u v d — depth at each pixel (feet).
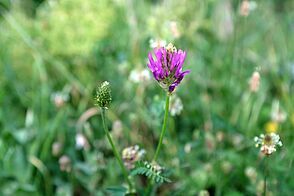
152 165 1.19
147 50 2.01
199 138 1.69
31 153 1.81
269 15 2.58
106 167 1.75
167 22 1.93
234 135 1.84
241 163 1.63
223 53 2.35
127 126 1.94
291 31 2.66
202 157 1.72
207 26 2.33
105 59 2.23
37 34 2.28
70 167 1.70
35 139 1.92
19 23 2.36
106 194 1.67
